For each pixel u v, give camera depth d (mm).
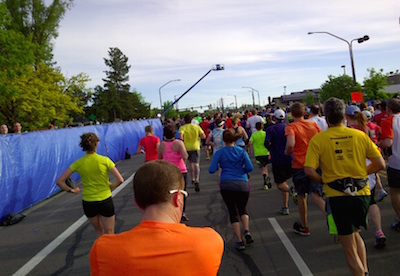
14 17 36938
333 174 3486
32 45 23078
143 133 23000
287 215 6590
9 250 5797
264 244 5277
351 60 28219
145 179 1667
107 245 1576
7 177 7789
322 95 61219
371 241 5020
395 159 4941
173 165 1785
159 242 1557
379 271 4125
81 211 8031
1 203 7422
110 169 4688
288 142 5211
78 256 5316
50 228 6883
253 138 8922
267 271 4402
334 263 4465
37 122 29734
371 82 47625
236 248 5113
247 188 5145
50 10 38375
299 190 5359
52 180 10266
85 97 54312
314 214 6520
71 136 12078
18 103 27344
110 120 86750
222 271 4496
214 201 8008
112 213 4781
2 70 22125
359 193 3416
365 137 3523
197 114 21594
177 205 1712
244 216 5184
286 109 21500
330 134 3564
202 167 13352
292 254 4832
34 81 28922
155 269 1503
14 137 8414
